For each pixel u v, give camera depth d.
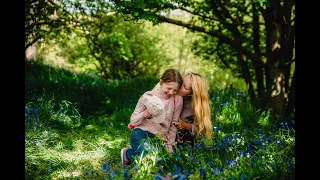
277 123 6.51
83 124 7.09
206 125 4.03
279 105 8.34
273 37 8.59
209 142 3.77
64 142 5.55
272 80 8.55
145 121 3.99
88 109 8.52
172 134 4.01
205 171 3.00
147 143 3.58
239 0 9.16
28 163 4.38
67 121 6.86
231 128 6.04
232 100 7.42
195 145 3.88
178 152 3.57
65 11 10.32
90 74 15.06
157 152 3.42
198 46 12.79
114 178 3.31
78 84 10.62
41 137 5.12
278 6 8.22
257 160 3.46
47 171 4.35
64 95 8.77
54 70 13.12
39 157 4.63
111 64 19.30
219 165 3.37
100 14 10.66
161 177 3.20
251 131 5.70
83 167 4.20
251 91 9.84
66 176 4.22
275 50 8.55
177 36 22.89
